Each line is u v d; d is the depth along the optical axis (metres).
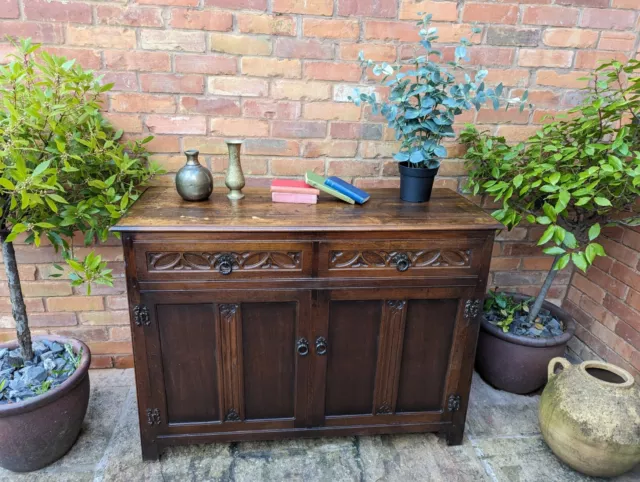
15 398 1.33
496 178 1.59
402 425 1.54
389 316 1.38
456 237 1.32
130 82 1.53
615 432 1.34
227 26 1.50
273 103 1.62
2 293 1.73
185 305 1.29
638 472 1.50
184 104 1.58
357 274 1.32
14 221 1.23
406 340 1.43
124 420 1.64
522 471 1.49
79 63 1.48
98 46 1.47
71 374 1.43
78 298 1.78
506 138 1.79
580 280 2.04
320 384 1.44
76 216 1.32
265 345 1.37
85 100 1.43
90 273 1.23
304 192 1.45
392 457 1.53
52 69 1.20
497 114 1.75
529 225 1.96
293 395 1.45
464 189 1.78
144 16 1.46
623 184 1.40
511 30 1.63
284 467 1.48
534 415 1.74
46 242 1.68
